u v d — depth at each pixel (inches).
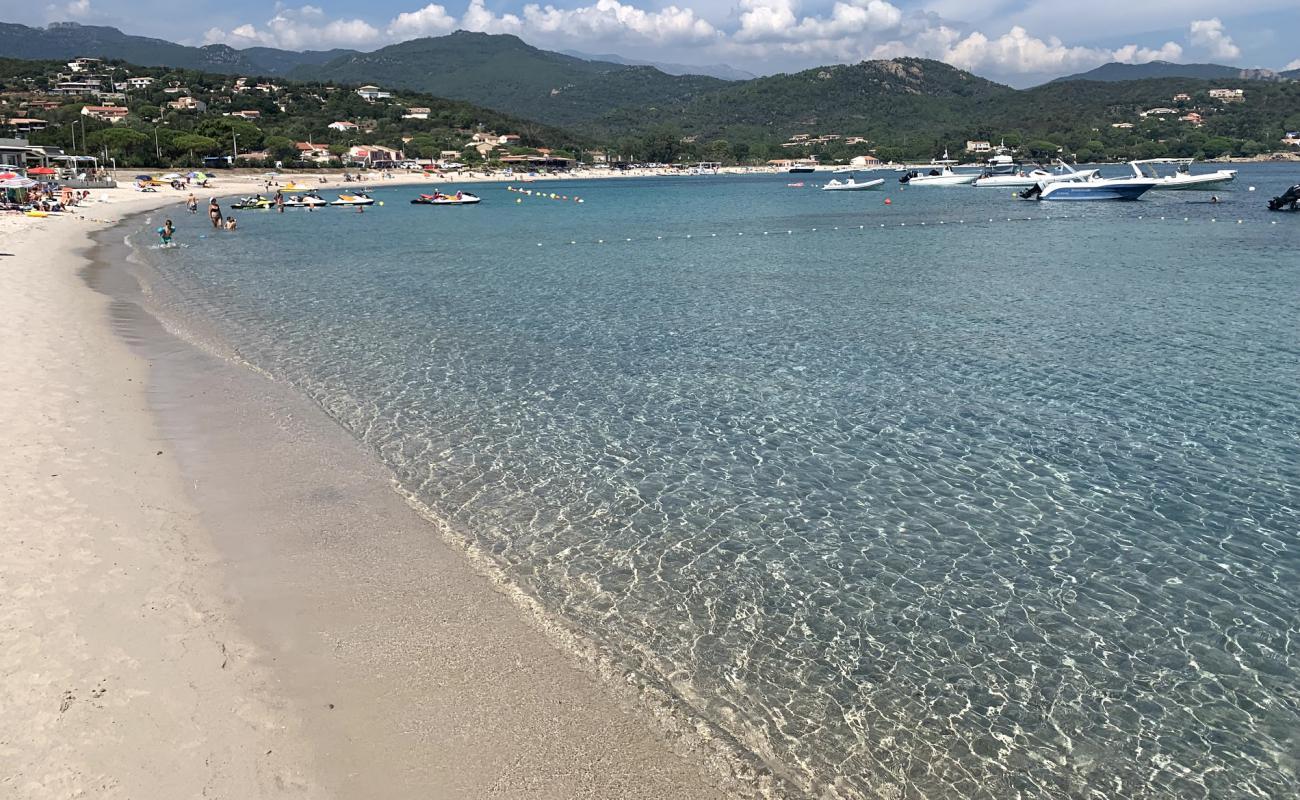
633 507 578.9
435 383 859.4
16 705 332.2
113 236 2342.5
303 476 612.7
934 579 489.1
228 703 351.3
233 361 928.9
